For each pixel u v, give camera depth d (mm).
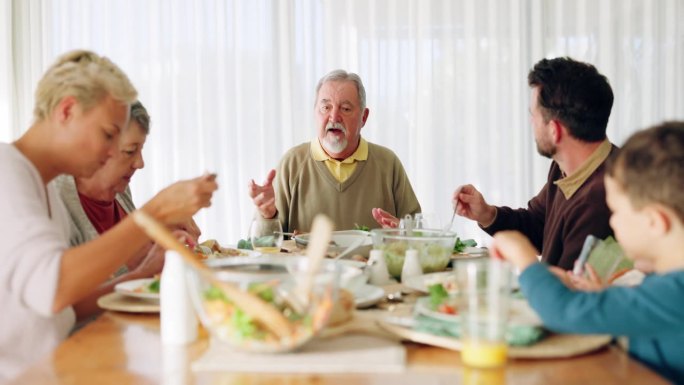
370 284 1684
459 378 971
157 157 4191
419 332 1121
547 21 4113
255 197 2426
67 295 1237
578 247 1942
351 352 1074
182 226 2281
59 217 1548
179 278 1168
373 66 4137
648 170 1110
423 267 1795
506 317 1014
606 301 1073
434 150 4152
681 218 1104
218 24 4152
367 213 3119
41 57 4168
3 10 4086
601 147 2023
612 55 4074
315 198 3104
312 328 1047
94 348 1145
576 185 2027
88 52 1454
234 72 4168
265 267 1155
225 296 1046
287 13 4129
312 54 4145
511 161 4133
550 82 2035
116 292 1532
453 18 4105
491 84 4117
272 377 982
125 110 1447
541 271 1146
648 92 4086
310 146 3191
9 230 1255
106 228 2162
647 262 1381
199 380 971
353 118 3096
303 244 2242
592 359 1062
